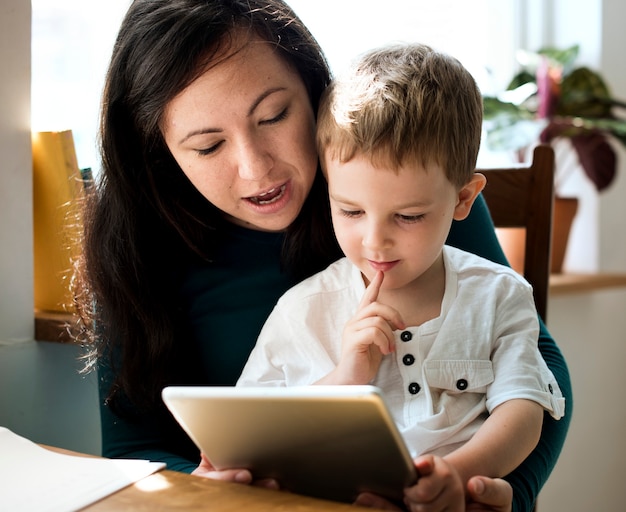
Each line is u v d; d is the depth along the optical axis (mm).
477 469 787
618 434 2283
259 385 968
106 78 1051
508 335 918
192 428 729
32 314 1274
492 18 2215
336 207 898
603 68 2184
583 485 2205
